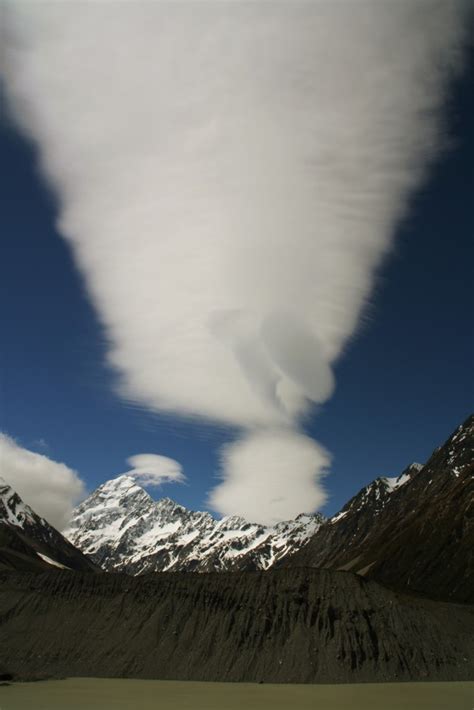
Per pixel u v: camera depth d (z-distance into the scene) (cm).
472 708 7825
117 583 14250
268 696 9012
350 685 10412
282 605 12531
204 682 10931
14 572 15550
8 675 11381
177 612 12812
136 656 11944
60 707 7938
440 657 11556
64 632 13012
